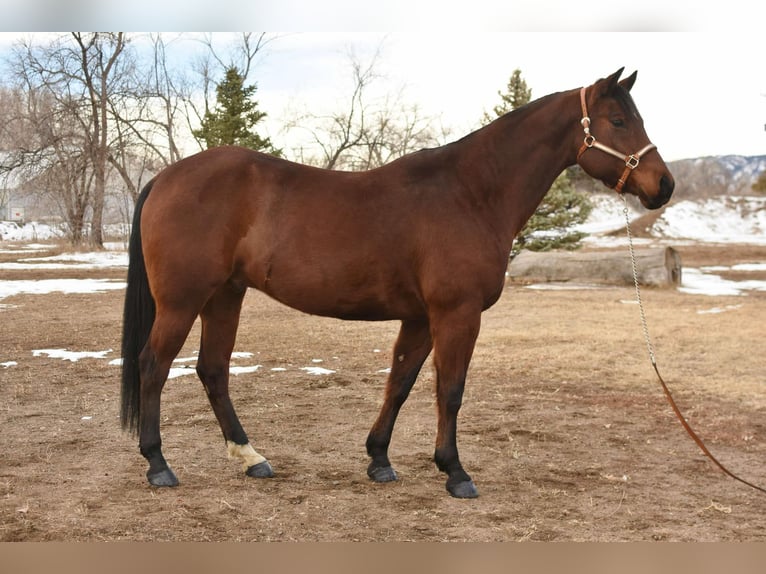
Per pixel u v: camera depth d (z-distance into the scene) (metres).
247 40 32.50
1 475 4.35
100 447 5.00
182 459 4.77
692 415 6.20
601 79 4.27
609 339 10.01
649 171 4.19
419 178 4.25
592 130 4.28
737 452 5.20
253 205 4.16
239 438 4.52
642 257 17.19
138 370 4.33
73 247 31.25
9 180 32.84
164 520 3.66
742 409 6.44
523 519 3.83
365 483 4.38
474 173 4.26
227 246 4.16
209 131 27.97
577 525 3.76
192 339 9.93
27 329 10.44
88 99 32.91
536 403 6.59
